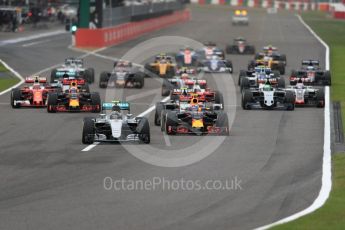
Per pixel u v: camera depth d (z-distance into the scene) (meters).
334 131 109.62
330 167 82.19
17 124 114.50
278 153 91.56
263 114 127.94
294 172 79.94
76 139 100.25
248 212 63.03
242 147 95.50
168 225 58.91
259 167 82.62
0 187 71.94
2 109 132.25
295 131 109.25
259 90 135.88
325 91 163.12
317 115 127.19
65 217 61.06
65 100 129.50
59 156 87.88
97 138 96.94
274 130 110.25
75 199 67.12
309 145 97.50
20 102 133.50
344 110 133.88
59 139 100.25
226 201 66.88
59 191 70.25
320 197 68.19
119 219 60.53
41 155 88.62
